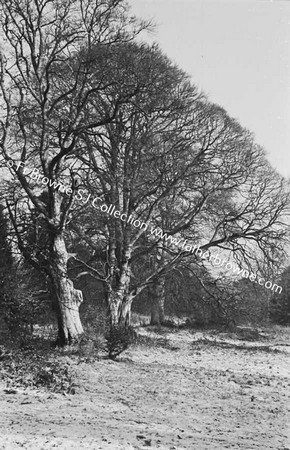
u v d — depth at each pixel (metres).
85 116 30.25
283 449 12.23
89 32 28.67
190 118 33.38
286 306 49.69
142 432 12.80
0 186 29.11
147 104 30.67
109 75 28.94
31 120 29.56
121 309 33.31
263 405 17.44
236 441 12.69
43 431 12.05
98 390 17.98
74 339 27.36
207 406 16.77
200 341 37.94
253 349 35.06
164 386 19.53
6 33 28.77
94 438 11.73
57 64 30.06
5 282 27.64
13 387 17.36
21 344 25.84
